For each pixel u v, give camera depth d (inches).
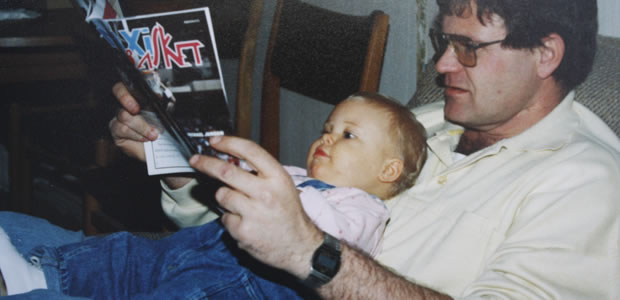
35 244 38.0
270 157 28.0
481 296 32.4
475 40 38.9
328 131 45.9
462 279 36.3
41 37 68.1
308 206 35.3
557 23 37.4
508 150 39.2
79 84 78.5
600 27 51.8
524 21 37.3
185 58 33.7
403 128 44.5
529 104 40.3
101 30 31.2
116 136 41.8
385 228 41.1
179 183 45.6
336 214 35.6
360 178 43.8
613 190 34.5
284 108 94.0
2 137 95.3
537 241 33.5
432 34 42.4
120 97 38.9
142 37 33.7
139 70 31.5
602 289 32.4
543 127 38.9
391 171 44.3
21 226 38.9
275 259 29.4
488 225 36.6
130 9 68.6
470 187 39.1
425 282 36.6
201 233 39.6
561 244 32.9
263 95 71.8
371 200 39.7
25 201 79.3
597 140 38.9
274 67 69.9
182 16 33.2
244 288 35.8
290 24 66.4
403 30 70.7
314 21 62.4
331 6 76.8
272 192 27.5
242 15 71.4
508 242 34.7
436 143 44.5
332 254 29.9
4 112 89.6
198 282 34.9
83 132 81.6
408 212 40.9
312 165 44.9
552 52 38.2
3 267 32.0
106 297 36.4
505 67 38.7
